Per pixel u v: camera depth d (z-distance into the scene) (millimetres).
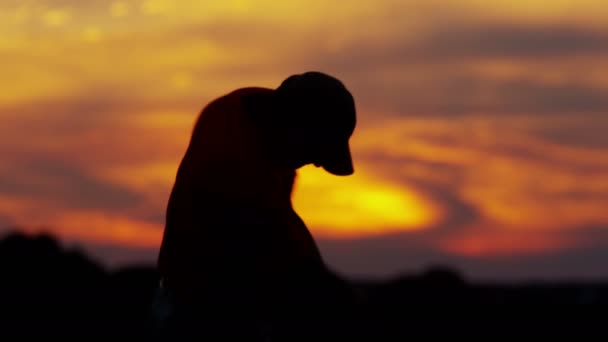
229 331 8195
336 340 14617
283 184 8297
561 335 24375
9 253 25609
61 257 25594
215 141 8156
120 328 21953
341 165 8227
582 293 26234
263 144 8195
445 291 24891
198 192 8086
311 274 8008
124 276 24016
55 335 22375
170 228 8289
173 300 8297
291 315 8148
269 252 8039
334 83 8172
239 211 8008
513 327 24516
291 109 8133
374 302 8016
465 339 23266
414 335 23000
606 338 24344
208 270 8133
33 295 23828
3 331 22266
